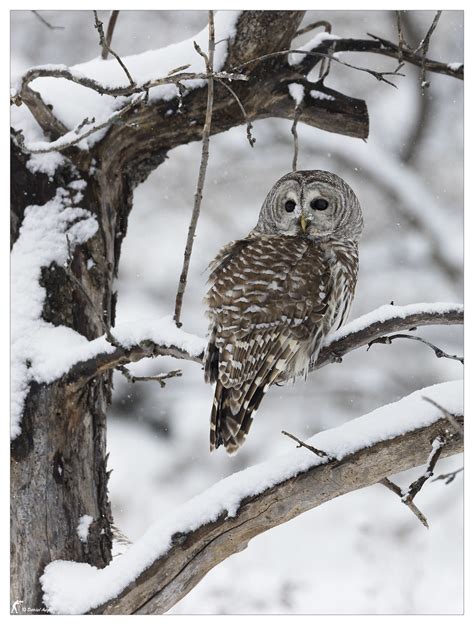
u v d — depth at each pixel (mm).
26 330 8414
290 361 8703
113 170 9172
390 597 14445
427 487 16656
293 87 9469
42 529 8188
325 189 9844
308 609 14234
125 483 17172
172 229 19359
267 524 7430
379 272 18891
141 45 18875
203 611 13789
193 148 19406
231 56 8906
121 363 7875
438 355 7383
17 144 8070
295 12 8898
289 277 8562
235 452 8320
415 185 18859
